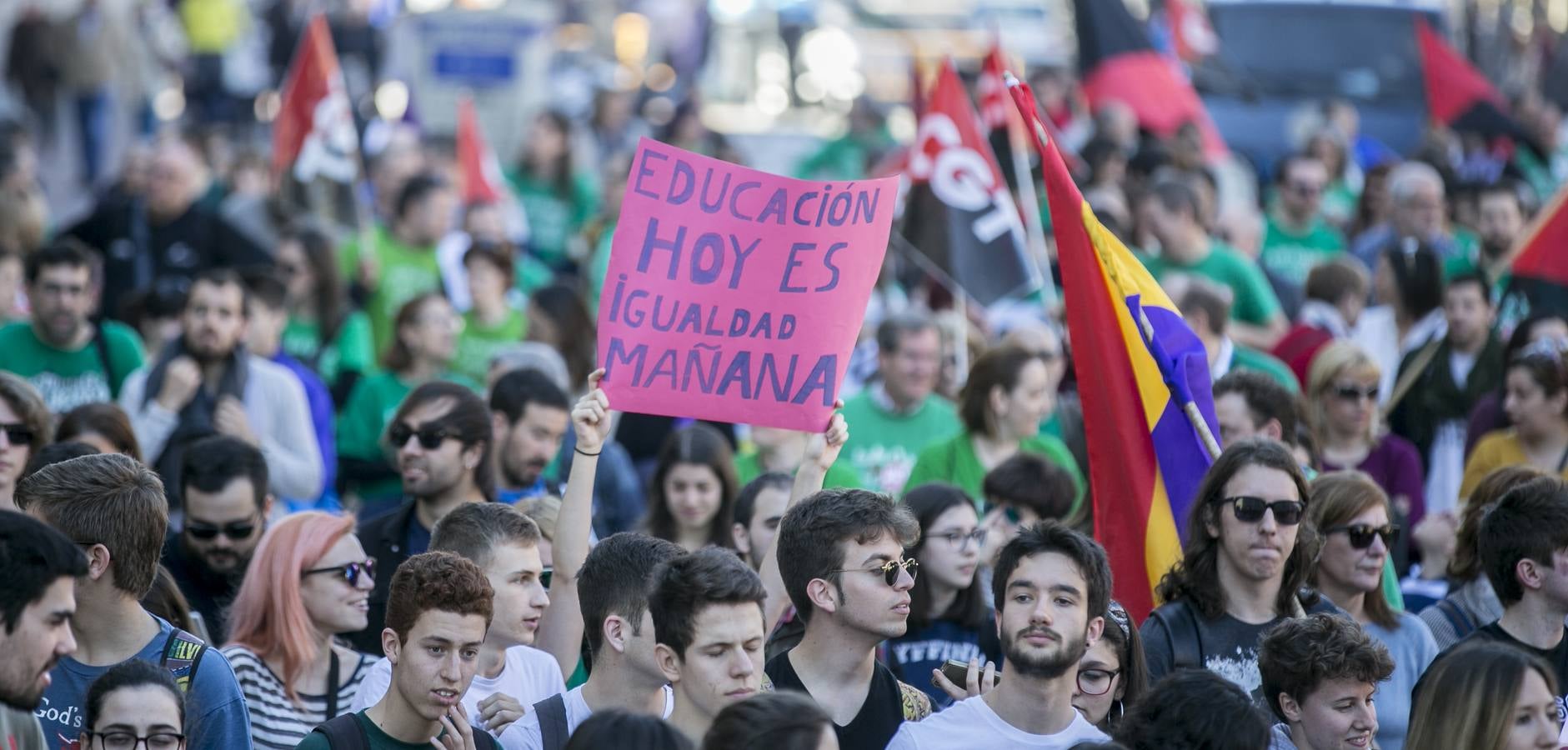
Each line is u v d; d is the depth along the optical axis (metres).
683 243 17.75
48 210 54.44
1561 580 17.70
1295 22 62.12
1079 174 36.84
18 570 12.23
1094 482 19.25
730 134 65.06
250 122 69.94
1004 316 34.06
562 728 15.46
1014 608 15.28
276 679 17.52
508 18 66.38
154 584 17.44
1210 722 13.67
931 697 19.78
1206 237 34.06
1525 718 14.80
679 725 14.46
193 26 70.19
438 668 14.64
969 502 20.08
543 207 48.50
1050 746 15.36
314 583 17.75
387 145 45.09
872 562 15.54
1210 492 17.61
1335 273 32.03
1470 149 49.56
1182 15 54.75
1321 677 15.38
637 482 27.19
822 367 17.58
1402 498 24.98
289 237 32.78
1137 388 19.03
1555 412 24.06
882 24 72.69
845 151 59.19
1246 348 30.95
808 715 12.34
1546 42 78.25
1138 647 16.70
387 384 28.00
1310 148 48.34
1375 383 24.97
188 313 25.91
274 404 26.36
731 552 14.93
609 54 79.69
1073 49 68.62
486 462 21.17
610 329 17.59
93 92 62.94
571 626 17.80
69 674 15.38
